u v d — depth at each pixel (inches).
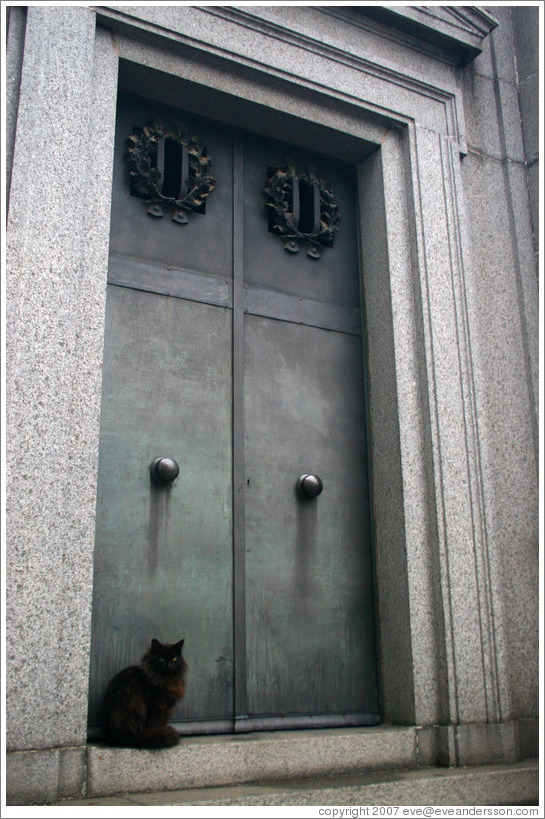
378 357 239.0
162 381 207.8
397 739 199.0
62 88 189.2
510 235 270.7
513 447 247.8
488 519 227.8
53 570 161.6
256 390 223.5
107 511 191.3
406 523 218.8
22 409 165.5
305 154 253.6
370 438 237.9
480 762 204.5
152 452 201.5
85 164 189.0
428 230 243.6
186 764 167.5
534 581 239.0
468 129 273.0
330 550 223.5
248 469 216.1
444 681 208.8
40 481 164.2
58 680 158.4
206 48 216.8
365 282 249.6
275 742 180.7
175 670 170.7
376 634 223.6
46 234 177.8
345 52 241.0
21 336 169.0
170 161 229.8
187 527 201.6
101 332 183.5
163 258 217.2
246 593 206.8
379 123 250.5
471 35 269.4
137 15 206.1
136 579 191.2
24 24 188.9
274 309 233.0
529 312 263.7
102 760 158.1
